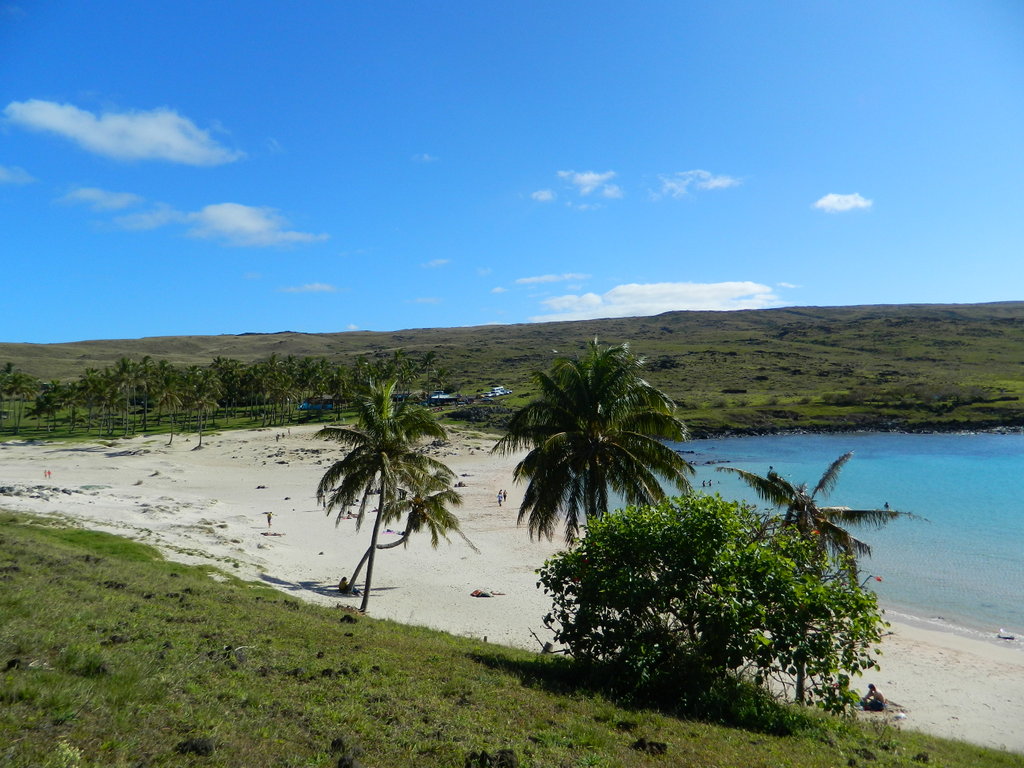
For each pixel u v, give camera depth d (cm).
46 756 711
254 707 1012
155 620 1470
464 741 984
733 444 11088
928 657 2700
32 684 899
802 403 14075
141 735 824
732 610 1337
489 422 12638
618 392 2503
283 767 819
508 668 1560
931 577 3856
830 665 1370
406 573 3775
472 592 3394
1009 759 1520
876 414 13012
